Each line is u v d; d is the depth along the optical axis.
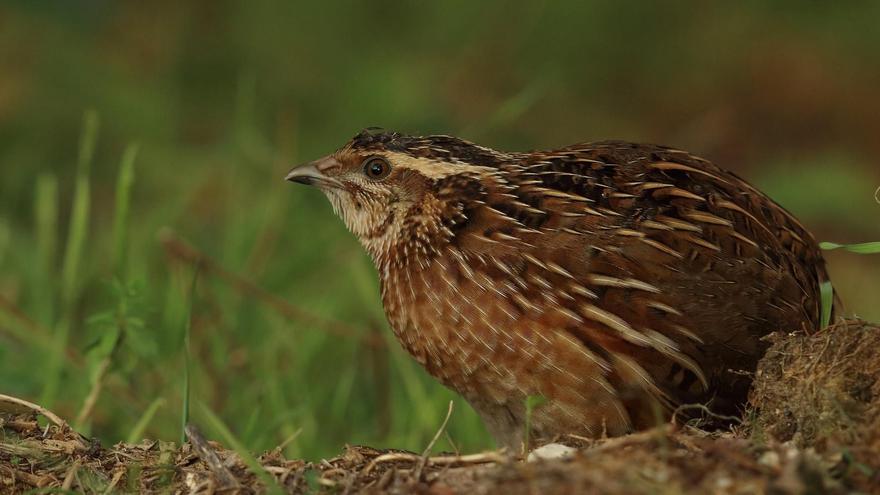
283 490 7.55
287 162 17.12
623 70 24.69
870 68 24.70
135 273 14.67
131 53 23.28
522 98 14.89
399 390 12.98
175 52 23.41
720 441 7.18
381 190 9.89
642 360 8.74
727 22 25.42
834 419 7.56
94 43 23.12
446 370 9.40
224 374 12.66
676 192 9.30
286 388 12.54
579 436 8.57
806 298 9.54
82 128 20.83
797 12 25.75
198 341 12.89
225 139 19.50
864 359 7.81
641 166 9.65
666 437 7.21
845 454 6.80
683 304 8.80
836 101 24.27
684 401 8.86
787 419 7.91
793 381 7.97
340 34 23.89
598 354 8.75
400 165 9.84
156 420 11.88
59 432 8.69
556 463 6.93
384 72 22.39
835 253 19.67
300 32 23.86
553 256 8.93
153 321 13.80
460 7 24.34
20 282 15.23
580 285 8.82
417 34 24.19
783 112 24.22
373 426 12.88
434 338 9.36
